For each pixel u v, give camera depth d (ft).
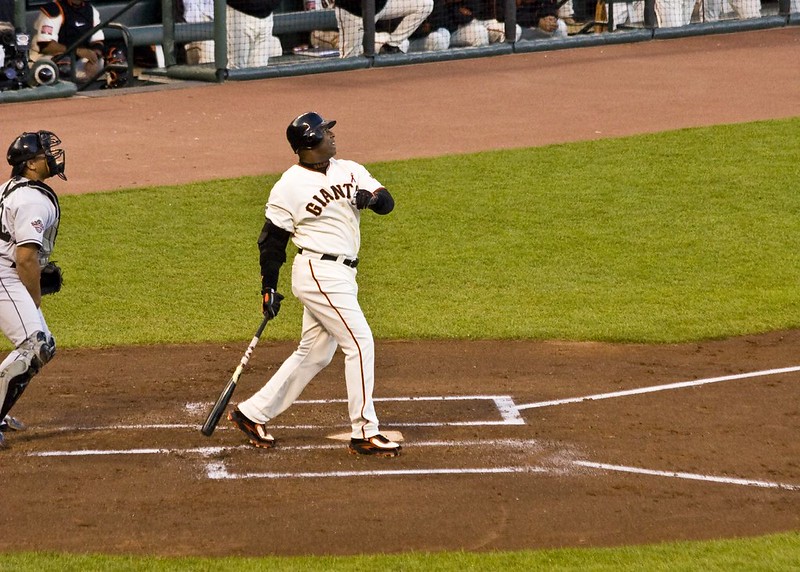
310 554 64.03
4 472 75.92
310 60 242.58
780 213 144.36
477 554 62.85
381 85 223.71
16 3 219.41
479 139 180.14
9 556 62.85
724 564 60.34
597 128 187.01
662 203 148.77
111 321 111.86
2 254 77.51
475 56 253.24
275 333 109.09
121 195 150.61
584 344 105.50
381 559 62.13
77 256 130.11
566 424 84.84
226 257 130.72
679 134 181.27
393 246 134.00
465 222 142.20
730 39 274.16
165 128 187.62
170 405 89.56
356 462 77.56
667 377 95.86
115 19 236.43
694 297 118.11
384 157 169.37
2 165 161.79
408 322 111.24
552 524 67.97
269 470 76.28
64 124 189.88
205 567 61.41
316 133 74.43
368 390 77.66
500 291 120.37
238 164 165.37
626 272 125.80
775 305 115.34
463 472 75.82
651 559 61.46
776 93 211.41
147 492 72.69
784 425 84.43
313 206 75.05
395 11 246.27
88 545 65.41
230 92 217.36
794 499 71.56
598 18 278.67
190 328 110.11
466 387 93.50
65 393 92.38
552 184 156.87
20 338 78.18
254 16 230.27
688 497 71.87
